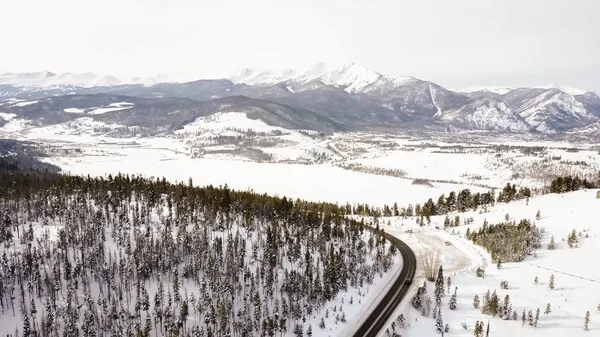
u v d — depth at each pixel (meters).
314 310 140.88
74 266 149.00
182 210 197.12
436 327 124.62
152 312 133.75
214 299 140.12
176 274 145.50
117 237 170.62
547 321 120.44
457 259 175.50
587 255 149.38
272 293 146.75
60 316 127.25
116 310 130.75
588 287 132.38
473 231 195.25
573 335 113.81
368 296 149.62
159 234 176.12
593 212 184.12
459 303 136.88
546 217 191.88
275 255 162.25
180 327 127.50
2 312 128.12
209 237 178.75
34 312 124.56
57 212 182.88
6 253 148.88
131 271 149.25
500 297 135.38
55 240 161.88
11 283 136.12
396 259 181.88
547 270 146.50
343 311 140.00
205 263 156.12
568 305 126.31
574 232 158.88
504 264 158.88
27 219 180.00
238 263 157.38
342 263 163.38
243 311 136.25
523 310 125.44
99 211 179.00
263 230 194.25
